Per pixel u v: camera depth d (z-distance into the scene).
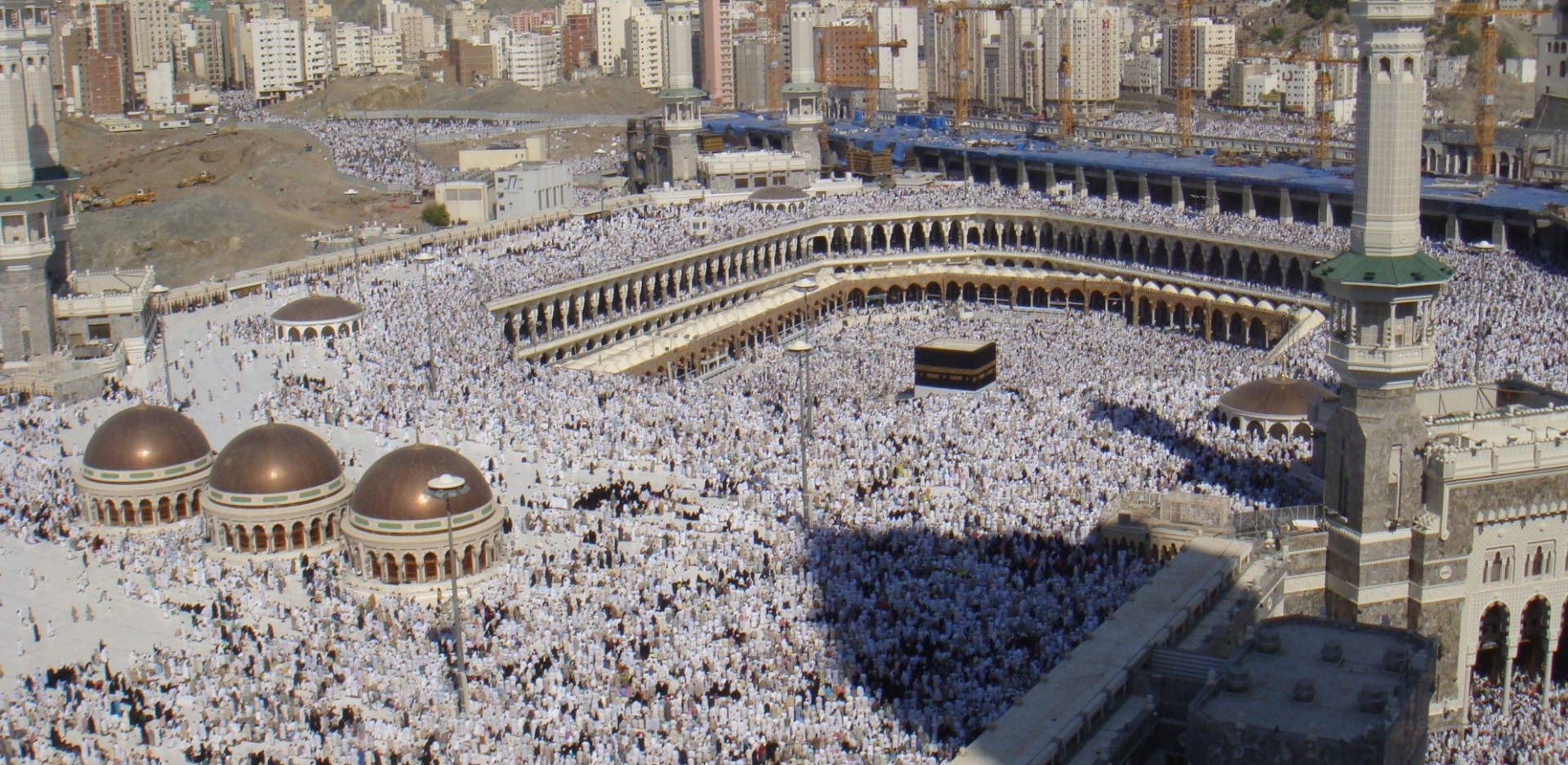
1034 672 92.31
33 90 180.12
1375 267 110.25
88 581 112.50
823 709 87.50
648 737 83.56
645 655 95.12
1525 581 113.38
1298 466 131.25
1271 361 172.50
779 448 140.88
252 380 165.38
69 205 184.25
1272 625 83.88
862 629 98.50
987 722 85.50
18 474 135.25
